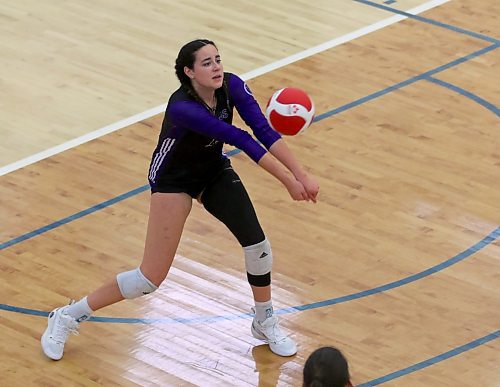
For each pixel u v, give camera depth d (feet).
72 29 74.69
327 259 50.11
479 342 44.52
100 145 60.08
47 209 53.72
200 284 48.01
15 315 45.62
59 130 61.72
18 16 76.38
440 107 64.85
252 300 47.03
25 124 62.23
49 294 47.11
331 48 72.59
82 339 44.27
